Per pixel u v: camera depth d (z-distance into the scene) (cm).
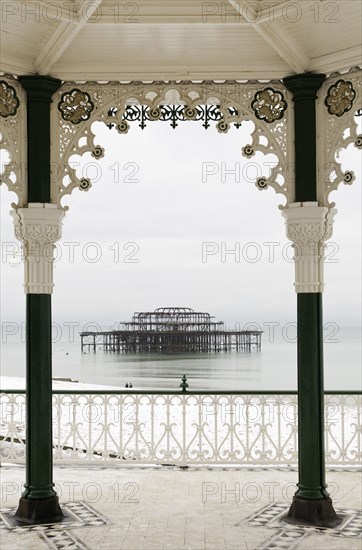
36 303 627
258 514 639
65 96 638
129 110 643
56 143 636
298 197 630
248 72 630
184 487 727
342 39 592
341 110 622
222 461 800
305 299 631
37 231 622
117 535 579
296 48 598
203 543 560
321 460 629
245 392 799
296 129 632
